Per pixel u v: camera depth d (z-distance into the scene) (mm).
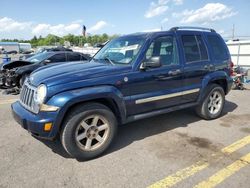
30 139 4203
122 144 4070
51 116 3174
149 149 3889
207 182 2986
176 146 4004
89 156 3510
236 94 8461
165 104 4414
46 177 3066
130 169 3275
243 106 6668
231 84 5684
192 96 4859
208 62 5043
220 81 5523
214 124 5102
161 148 3926
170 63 4410
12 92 8250
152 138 4332
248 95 8281
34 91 3404
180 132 4625
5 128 4734
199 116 5418
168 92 4363
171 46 4465
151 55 4117
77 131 3381
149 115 4180
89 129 3494
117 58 4246
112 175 3131
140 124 5039
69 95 3211
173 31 4574
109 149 3879
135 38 4355
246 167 3330
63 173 3164
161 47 4301
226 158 3590
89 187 2879
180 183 2967
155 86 4156
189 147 3965
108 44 4934
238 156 3652
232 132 4645
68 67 3918
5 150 3785
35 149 3826
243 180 3025
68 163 3420
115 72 3699
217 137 4395
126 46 4293
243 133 4598
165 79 4270
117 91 3650
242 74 9703
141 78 3926
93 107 3451
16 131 4574
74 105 3391
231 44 13961
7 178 3033
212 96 5305
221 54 5426
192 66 4699
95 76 3527
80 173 3170
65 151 3766
